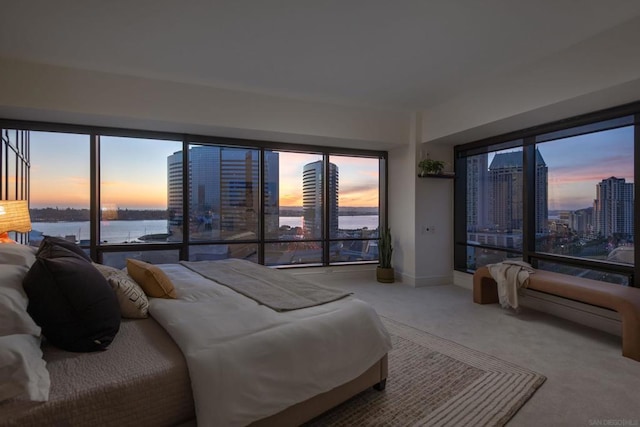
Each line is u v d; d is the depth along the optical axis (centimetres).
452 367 238
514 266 367
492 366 240
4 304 116
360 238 557
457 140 479
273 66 342
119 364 130
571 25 265
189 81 379
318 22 262
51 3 235
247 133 438
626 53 260
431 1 235
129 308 178
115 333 150
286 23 263
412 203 501
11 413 101
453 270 517
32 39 284
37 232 384
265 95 423
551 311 362
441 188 512
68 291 138
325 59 326
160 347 145
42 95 329
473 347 274
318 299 203
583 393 205
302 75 364
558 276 337
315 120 450
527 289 374
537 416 183
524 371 232
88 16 252
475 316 356
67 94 337
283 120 433
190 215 450
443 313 367
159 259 434
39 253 166
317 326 170
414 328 320
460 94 421
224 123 403
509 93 356
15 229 275
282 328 160
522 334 304
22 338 115
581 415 183
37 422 103
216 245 466
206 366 130
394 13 250
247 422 133
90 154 398
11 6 237
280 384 146
